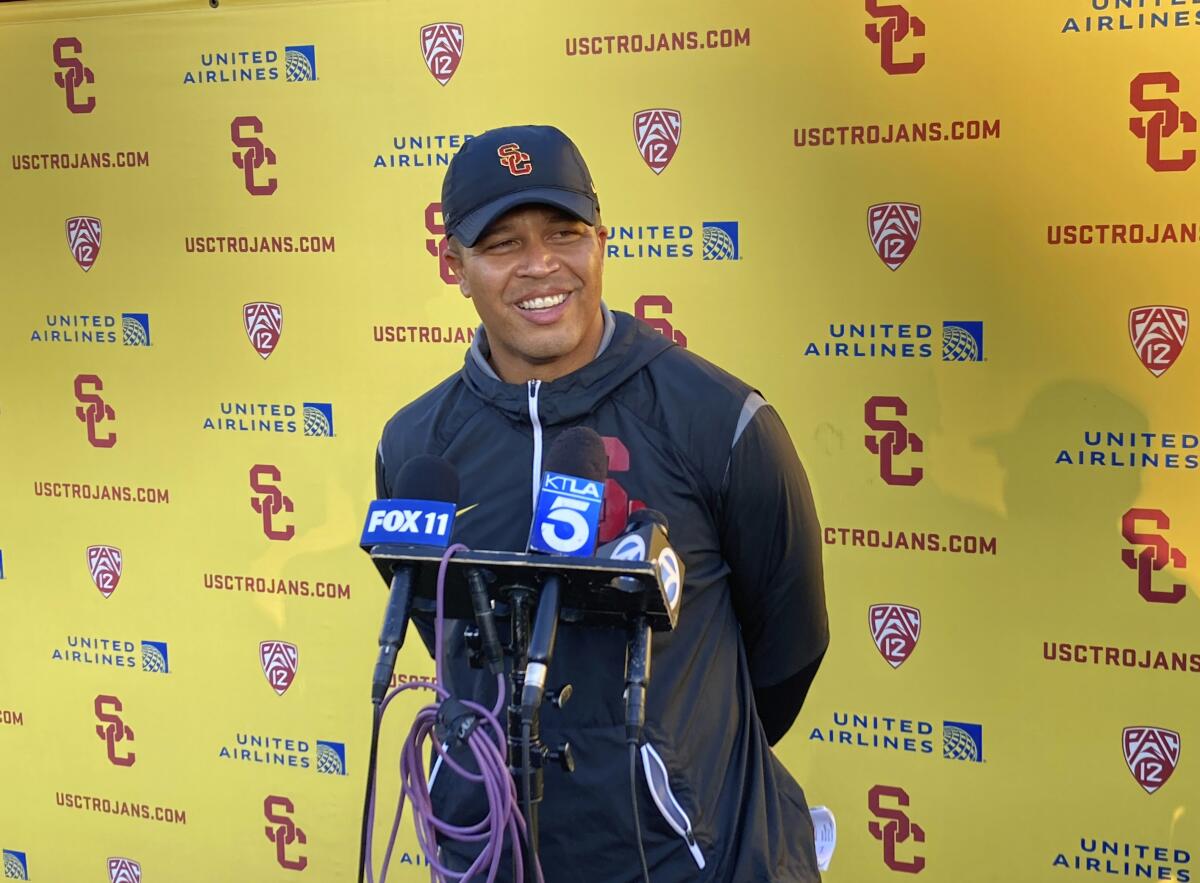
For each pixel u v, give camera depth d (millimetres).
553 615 1221
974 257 2127
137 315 2600
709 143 2225
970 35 2066
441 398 1601
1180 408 2062
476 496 1512
